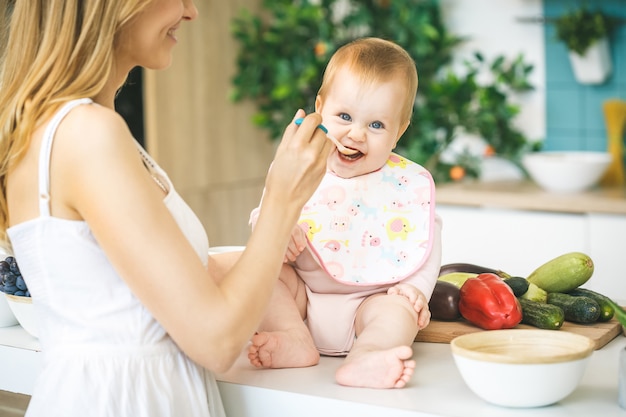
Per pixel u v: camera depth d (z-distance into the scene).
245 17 3.47
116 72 1.11
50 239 1.04
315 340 1.29
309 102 3.44
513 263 2.82
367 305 1.26
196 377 1.12
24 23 1.06
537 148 3.29
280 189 1.08
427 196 1.33
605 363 1.20
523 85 3.28
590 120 3.25
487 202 2.85
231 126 3.49
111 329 1.06
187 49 3.23
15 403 1.45
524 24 3.29
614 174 3.11
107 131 1.00
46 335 1.11
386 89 1.27
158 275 0.99
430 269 1.31
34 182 1.05
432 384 1.12
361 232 1.32
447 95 3.20
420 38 3.25
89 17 1.04
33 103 1.04
